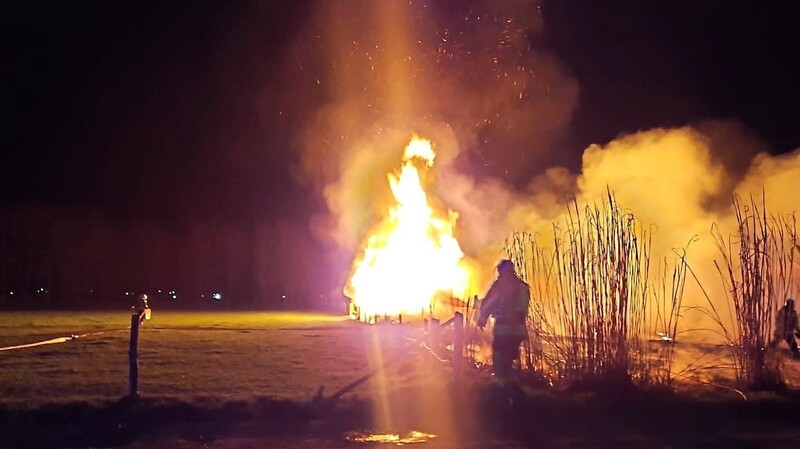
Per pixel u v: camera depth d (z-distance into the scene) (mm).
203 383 12648
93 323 24531
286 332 20938
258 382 12742
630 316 12508
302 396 11422
